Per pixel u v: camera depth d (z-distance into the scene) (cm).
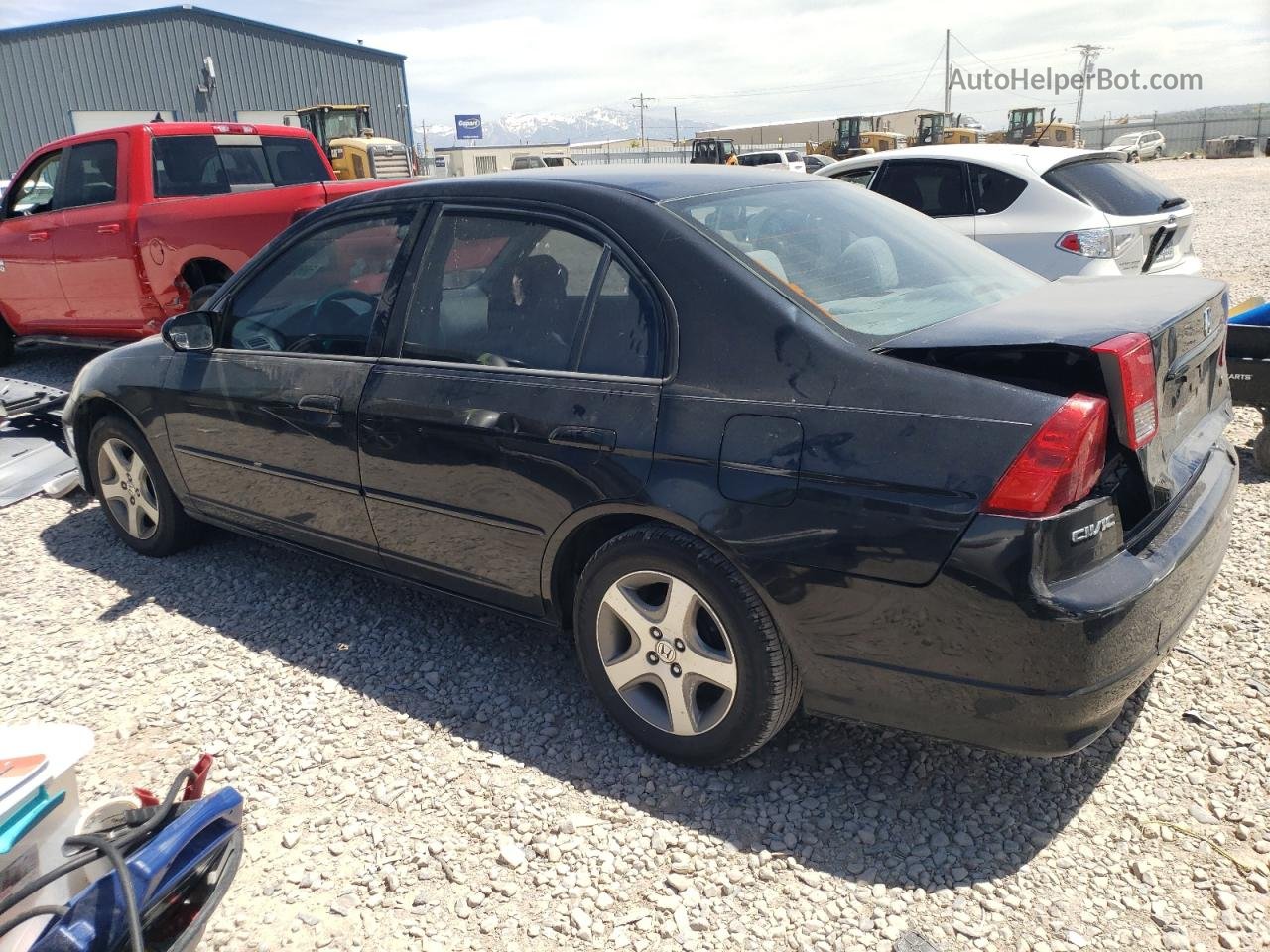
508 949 227
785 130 6762
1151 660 236
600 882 246
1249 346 498
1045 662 219
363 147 2486
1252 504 468
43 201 877
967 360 231
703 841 258
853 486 232
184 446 410
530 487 291
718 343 259
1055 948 219
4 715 332
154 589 427
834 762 287
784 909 234
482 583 322
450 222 327
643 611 279
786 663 258
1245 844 248
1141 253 670
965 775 279
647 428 265
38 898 174
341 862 257
